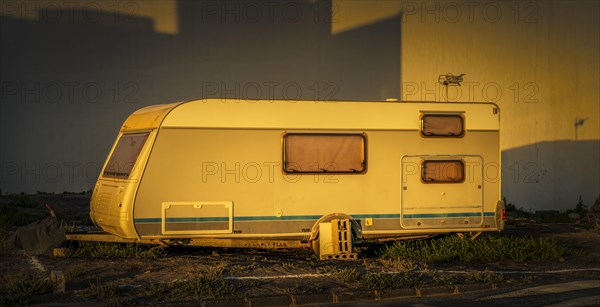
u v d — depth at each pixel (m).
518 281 13.61
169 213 14.80
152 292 11.49
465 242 16.41
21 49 28.16
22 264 13.87
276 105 15.40
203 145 15.02
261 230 15.27
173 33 28.84
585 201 27.20
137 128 15.62
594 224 22.59
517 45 27.55
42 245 14.87
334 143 15.65
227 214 15.09
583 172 27.23
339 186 15.65
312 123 15.56
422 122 16.11
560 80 27.39
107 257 14.71
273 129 15.36
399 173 15.98
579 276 14.33
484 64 27.91
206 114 15.08
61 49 28.36
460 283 13.08
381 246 17.00
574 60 27.39
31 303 10.93
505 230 21.75
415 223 16.06
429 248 16.11
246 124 15.23
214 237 15.05
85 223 20.75
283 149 15.37
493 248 16.06
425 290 12.50
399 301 11.96
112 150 16.22
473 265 15.32
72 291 11.72
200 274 12.85
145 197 14.70
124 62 28.67
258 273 13.48
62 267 13.58
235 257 15.45
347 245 15.38
